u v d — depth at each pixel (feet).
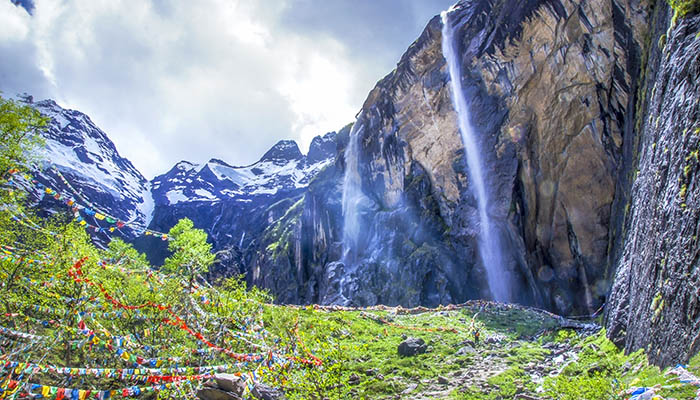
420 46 190.19
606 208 136.67
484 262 168.96
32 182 53.01
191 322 58.44
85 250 53.83
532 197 156.56
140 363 42.19
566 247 146.41
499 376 53.72
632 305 56.95
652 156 59.11
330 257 250.78
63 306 48.24
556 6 136.26
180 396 40.86
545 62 145.28
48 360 45.52
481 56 164.66
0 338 42.70
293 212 419.74
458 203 186.50
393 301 188.34
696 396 30.01
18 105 56.34
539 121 151.12
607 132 133.59
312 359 52.06
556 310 143.23
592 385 40.09
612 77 128.77
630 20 117.19
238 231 574.56
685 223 41.29
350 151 261.03
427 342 77.71
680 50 52.44
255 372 47.01
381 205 232.32
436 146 196.24
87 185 622.13
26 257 49.37
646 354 46.91
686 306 38.81
